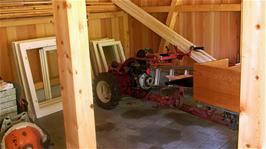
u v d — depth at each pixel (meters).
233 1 4.24
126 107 4.06
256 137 1.41
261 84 1.34
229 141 2.98
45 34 4.35
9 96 3.06
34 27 4.21
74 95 1.73
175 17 4.89
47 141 2.92
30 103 3.86
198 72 3.11
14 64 4.01
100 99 4.07
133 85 4.13
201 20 4.63
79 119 1.77
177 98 3.81
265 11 1.27
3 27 3.86
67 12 1.63
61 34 1.70
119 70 4.23
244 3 1.32
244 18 1.33
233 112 2.82
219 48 4.52
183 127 3.35
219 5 4.34
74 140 1.84
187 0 4.72
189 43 4.48
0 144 2.62
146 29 5.30
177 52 4.09
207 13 4.55
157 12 5.12
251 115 1.40
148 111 3.89
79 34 1.69
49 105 4.00
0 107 3.00
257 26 1.30
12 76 4.02
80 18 1.68
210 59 4.18
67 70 1.74
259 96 1.36
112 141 3.07
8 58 3.96
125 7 5.26
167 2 4.98
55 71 4.46
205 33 4.63
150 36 5.27
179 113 3.76
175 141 3.02
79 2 1.66
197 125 3.38
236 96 2.75
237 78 2.71
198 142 2.98
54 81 4.41
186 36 4.86
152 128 3.36
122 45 5.56
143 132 3.26
